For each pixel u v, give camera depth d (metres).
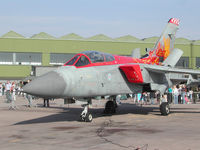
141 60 15.42
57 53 59.84
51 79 9.59
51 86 9.45
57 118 12.59
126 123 10.73
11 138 7.73
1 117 12.97
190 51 60.81
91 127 9.70
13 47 58.38
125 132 8.51
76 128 9.48
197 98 29.84
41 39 58.97
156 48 16.91
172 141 7.03
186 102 25.22
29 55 59.22
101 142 7.02
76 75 10.44
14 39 58.41
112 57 12.92
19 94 38.41
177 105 22.03
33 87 9.12
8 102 24.56
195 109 17.44
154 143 6.82
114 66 12.56
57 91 9.60
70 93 10.16
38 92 9.17
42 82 9.38
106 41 60.47
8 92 23.03
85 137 7.75
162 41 17.31
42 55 59.09
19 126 10.07
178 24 18.34
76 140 7.33
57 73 10.03
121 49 60.66
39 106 20.38
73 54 60.34
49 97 9.80
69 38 65.50
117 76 12.59
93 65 11.51
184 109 17.42
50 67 40.19
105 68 12.00
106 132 8.55
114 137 7.68
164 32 17.50
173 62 17.67
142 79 13.16
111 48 60.56
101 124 10.51
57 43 59.47
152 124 10.35
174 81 16.00
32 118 12.59
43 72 39.84
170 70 13.55
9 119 12.22
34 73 41.25
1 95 42.16
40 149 6.34
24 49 58.66
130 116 13.45
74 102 11.34
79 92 10.51
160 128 9.28
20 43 58.53
